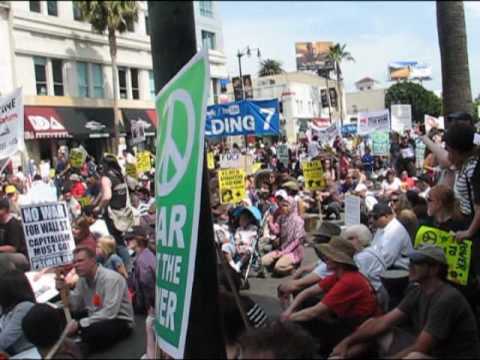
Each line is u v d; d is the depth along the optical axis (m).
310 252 9.84
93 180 12.30
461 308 3.68
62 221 5.84
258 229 8.72
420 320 3.88
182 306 2.99
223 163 15.66
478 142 5.16
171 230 3.17
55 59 26.36
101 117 28.31
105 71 28.64
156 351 3.58
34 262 5.55
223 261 3.98
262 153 22.88
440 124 14.31
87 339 5.02
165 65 3.12
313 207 13.38
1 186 11.06
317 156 15.37
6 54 22.69
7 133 8.00
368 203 9.81
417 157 14.12
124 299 5.39
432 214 4.76
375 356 4.05
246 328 3.59
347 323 4.45
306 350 2.94
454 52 6.42
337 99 43.56
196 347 3.10
